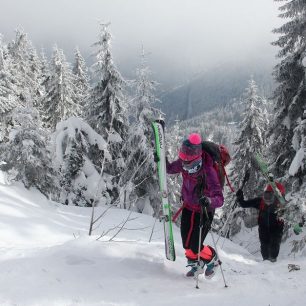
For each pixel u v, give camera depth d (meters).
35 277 3.86
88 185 18.20
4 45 35.22
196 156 4.38
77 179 18.17
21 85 40.81
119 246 5.23
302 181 15.84
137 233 10.57
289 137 17.91
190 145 4.36
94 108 22.38
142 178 20.27
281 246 14.67
